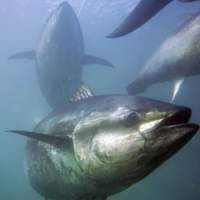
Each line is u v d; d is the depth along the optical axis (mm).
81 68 2963
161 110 1186
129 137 1215
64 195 1638
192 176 8430
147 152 1191
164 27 18969
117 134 1246
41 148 1749
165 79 2432
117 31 1449
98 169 1306
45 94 3172
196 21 2148
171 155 1198
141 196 8156
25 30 19359
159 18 16656
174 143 1149
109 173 1284
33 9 16141
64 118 1545
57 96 3047
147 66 2557
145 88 2689
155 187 8453
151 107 1223
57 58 2822
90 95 1728
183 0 1432
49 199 1905
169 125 1169
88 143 1328
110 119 1292
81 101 1590
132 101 1317
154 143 1174
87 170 1354
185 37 2193
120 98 1392
